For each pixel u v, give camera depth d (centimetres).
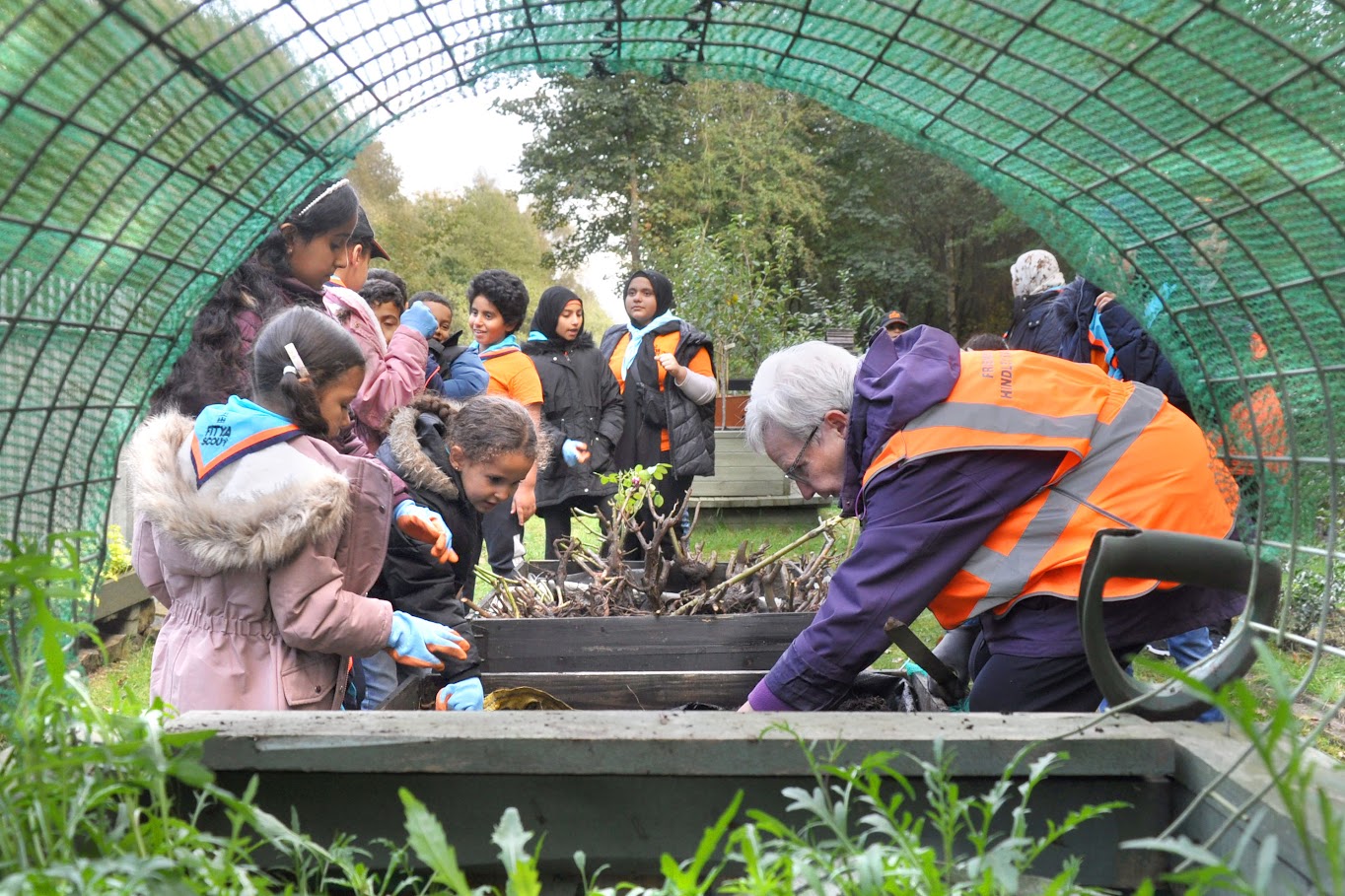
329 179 169
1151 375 363
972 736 144
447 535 238
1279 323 155
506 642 293
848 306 1297
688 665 294
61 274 139
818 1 149
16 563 99
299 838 105
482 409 265
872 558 196
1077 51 140
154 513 201
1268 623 163
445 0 147
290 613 203
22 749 105
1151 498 199
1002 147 169
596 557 358
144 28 121
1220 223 150
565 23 155
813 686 198
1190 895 87
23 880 87
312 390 211
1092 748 144
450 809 147
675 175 2467
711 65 172
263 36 137
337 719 152
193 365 237
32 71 114
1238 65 128
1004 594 199
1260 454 164
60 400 151
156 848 102
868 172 2806
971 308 3011
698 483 866
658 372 593
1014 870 93
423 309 346
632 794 146
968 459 196
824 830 144
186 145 141
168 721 149
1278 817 123
